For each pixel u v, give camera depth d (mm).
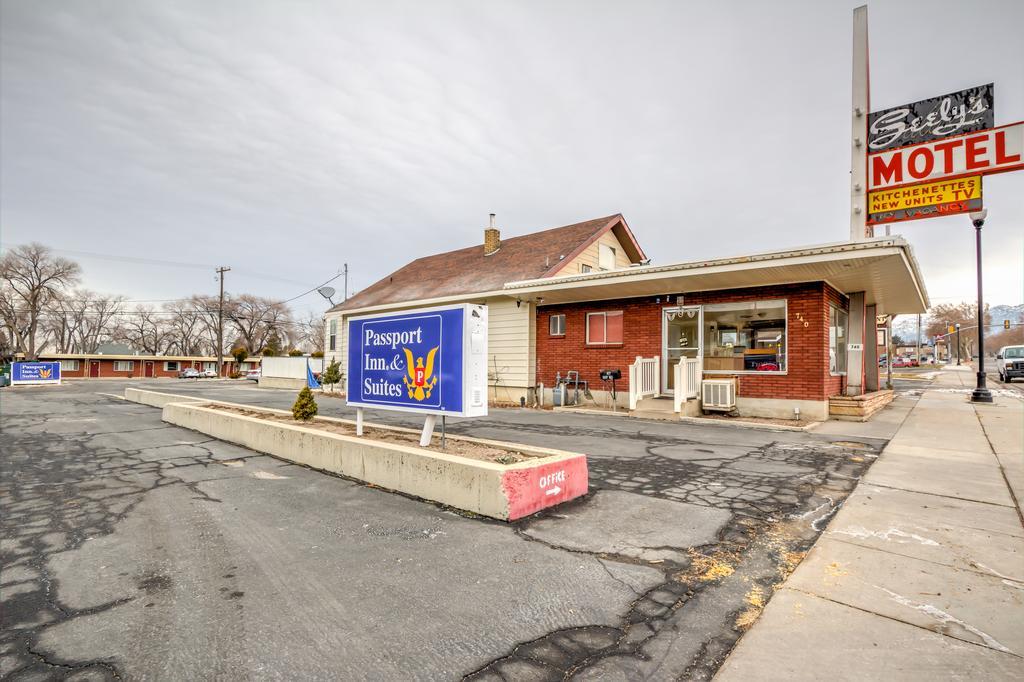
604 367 14492
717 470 6551
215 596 3271
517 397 16438
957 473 6219
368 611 3053
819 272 10703
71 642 2750
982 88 10273
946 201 10625
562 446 8305
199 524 4715
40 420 13094
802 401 11305
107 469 7145
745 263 10523
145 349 77500
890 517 4613
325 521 4738
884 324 19344
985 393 15102
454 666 2502
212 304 71500
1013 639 2678
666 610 3045
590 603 3133
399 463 5727
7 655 2631
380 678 2402
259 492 5812
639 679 2400
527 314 16234
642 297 13805
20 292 60031
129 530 4590
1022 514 4664
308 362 26859
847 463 6883
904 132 11047
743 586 3340
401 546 4082
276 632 2826
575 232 20312
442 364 5965
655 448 8102
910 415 12008
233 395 21234
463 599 3191
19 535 4492
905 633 2746
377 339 6930
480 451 5980
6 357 59781
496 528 4457
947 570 3518
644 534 4270
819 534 4238
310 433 7164
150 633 2834
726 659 2547
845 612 2975
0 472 7023
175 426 11703
